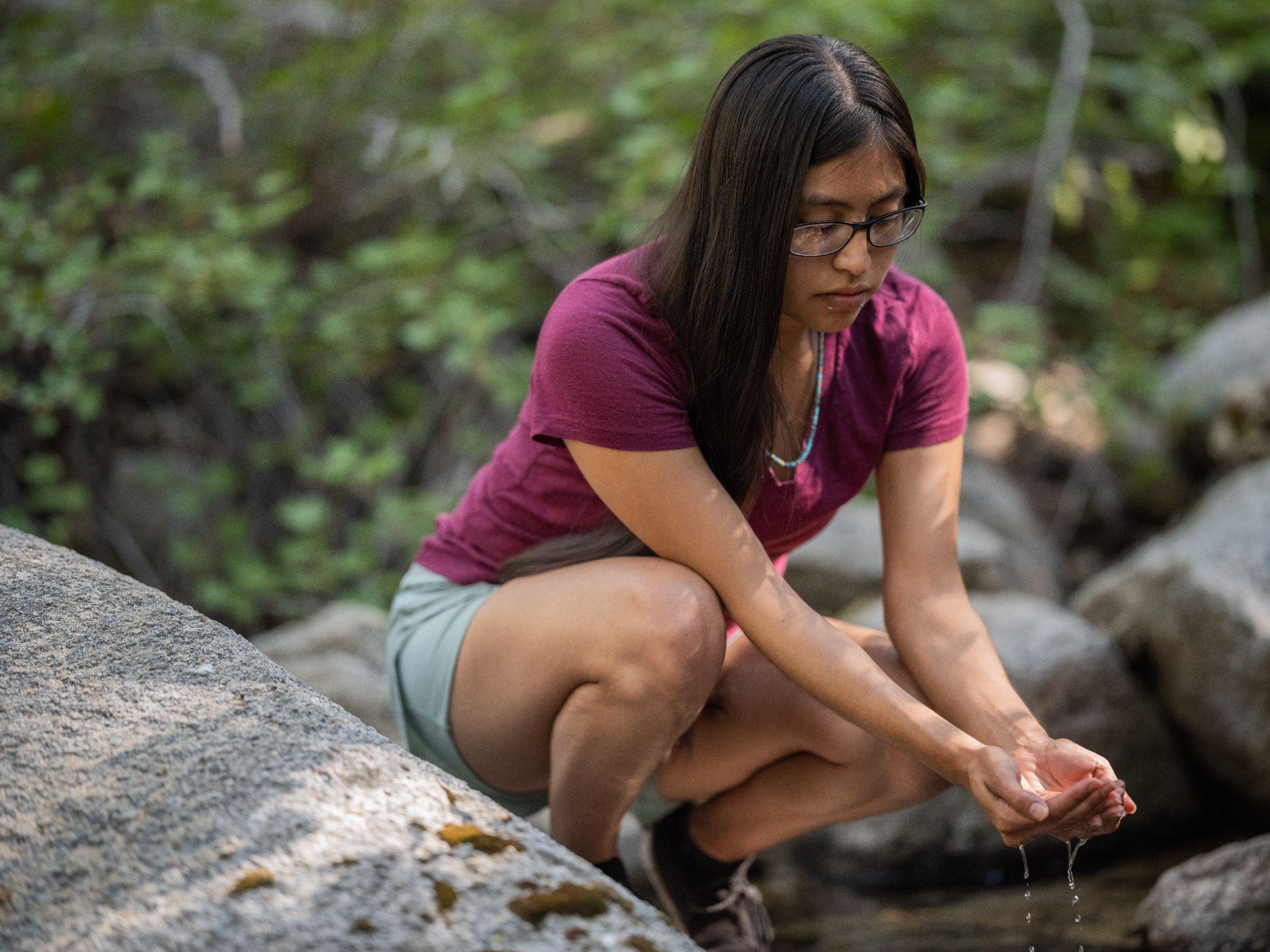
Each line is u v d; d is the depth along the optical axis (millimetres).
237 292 3703
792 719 1828
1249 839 2598
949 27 4984
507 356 4223
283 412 4074
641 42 4441
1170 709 2738
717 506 1648
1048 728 2607
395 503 3713
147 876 1187
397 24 4426
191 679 1440
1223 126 5566
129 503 3875
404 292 3863
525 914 1162
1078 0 4949
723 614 1731
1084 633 2744
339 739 1344
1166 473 4227
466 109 4059
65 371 3490
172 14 4402
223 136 4168
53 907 1176
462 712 1844
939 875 2525
